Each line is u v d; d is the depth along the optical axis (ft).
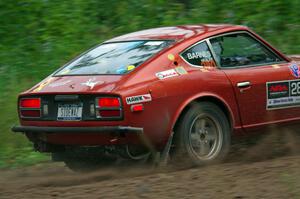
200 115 46.09
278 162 43.27
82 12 98.22
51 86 46.26
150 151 44.96
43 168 51.85
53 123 45.14
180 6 97.86
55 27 94.27
